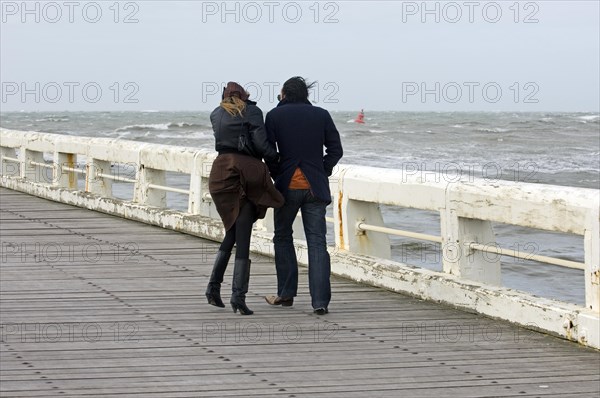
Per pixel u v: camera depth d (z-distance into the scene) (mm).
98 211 26219
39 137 30625
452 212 14523
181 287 15859
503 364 11266
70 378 10523
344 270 16672
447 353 11766
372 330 12961
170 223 22641
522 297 13227
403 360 11422
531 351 11867
